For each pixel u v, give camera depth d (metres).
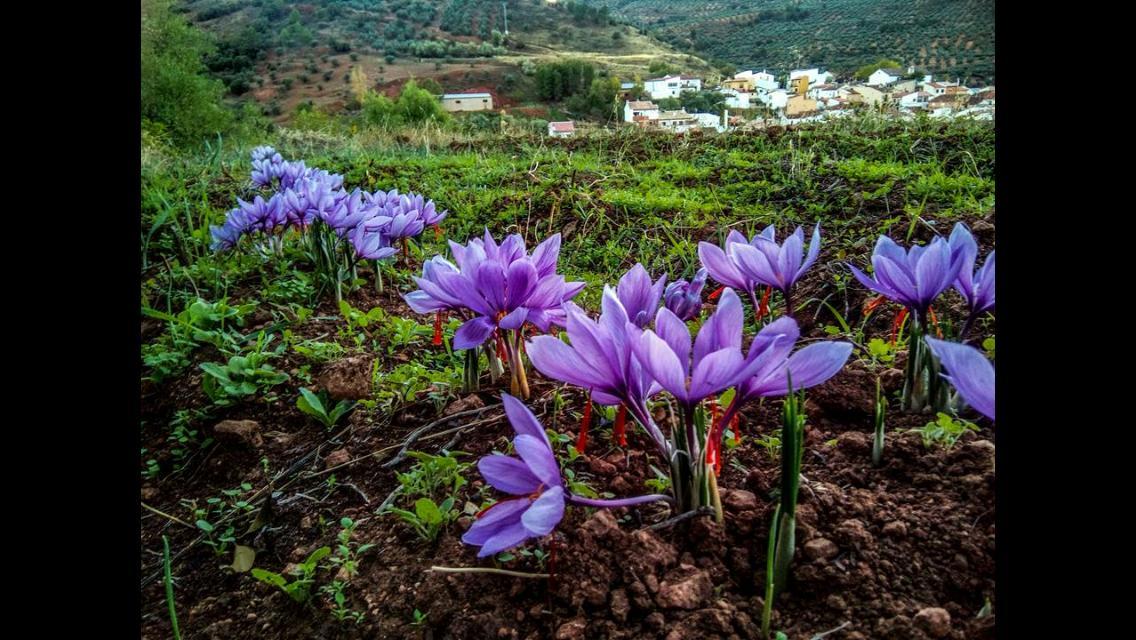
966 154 6.16
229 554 1.92
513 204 5.56
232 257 4.01
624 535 1.44
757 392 1.36
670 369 1.28
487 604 1.45
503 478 1.31
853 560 1.32
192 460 2.44
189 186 6.25
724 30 140.25
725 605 1.29
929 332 1.84
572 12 152.25
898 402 1.83
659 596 1.32
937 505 1.41
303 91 94.12
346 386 2.44
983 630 1.15
